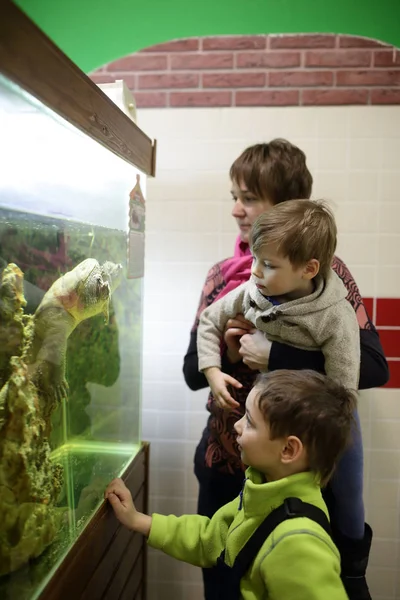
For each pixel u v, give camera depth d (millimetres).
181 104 2094
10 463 803
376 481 2143
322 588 874
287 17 1861
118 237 1303
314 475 997
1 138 715
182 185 2129
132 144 1299
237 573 990
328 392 1012
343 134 2055
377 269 2090
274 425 986
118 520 1261
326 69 2035
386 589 2178
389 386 2107
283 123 2072
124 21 1839
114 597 1239
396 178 2053
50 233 933
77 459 1127
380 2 1780
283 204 1198
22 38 710
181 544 1167
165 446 2230
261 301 1245
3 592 801
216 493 1501
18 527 816
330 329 1200
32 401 857
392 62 2008
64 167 952
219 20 1893
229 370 1451
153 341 2203
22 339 842
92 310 1066
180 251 2158
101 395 1263
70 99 881
